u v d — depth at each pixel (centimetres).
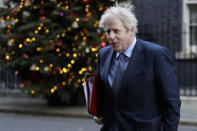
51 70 734
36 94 766
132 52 238
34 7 755
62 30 725
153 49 235
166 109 234
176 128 233
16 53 767
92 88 249
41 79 776
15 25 776
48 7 755
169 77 231
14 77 1045
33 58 739
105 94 244
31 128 675
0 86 1059
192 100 939
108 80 243
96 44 746
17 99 977
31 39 707
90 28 748
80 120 755
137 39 244
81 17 749
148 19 1040
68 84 745
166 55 235
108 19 231
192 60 999
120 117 235
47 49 719
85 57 704
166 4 1030
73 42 731
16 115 809
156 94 236
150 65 233
